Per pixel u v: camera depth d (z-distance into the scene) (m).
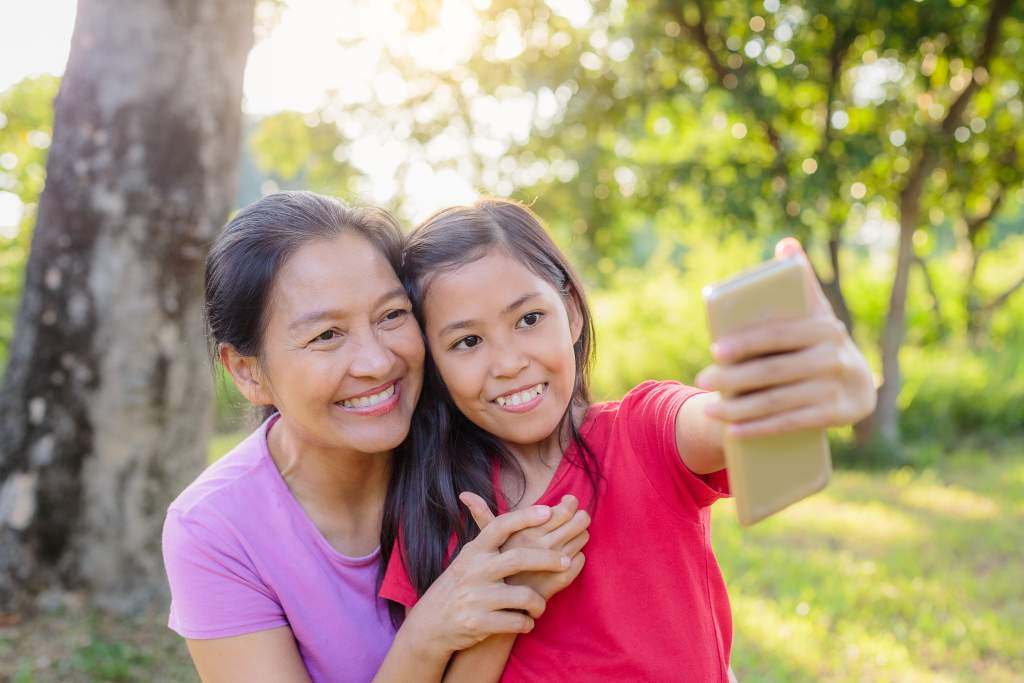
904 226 9.77
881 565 5.91
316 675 1.82
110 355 4.39
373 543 1.90
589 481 1.66
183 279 4.50
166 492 4.53
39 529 4.38
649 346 12.90
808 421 1.00
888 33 8.73
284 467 1.85
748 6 9.03
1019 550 6.25
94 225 4.37
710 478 1.57
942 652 4.47
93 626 4.27
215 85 4.54
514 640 1.65
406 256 1.75
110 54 4.38
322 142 10.09
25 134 11.58
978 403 11.45
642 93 9.62
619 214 10.52
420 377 1.75
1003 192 10.80
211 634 1.74
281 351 1.65
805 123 9.84
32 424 4.40
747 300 1.01
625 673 1.58
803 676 4.16
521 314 1.63
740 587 5.50
